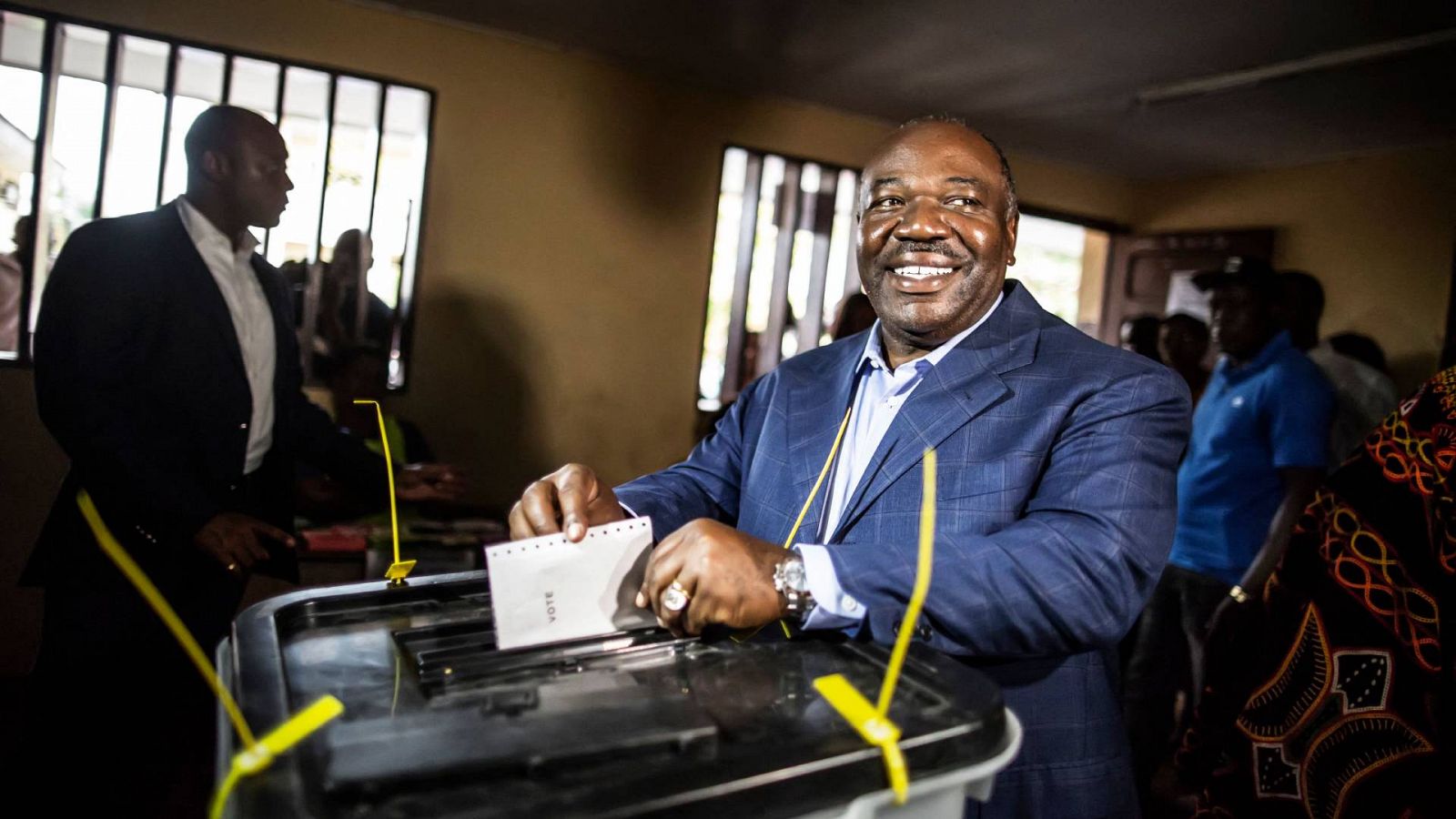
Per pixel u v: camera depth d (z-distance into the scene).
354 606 0.84
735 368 4.04
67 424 1.64
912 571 0.80
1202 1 2.64
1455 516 1.03
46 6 2.77
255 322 1.98
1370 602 1.09
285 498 2.04
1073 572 0.84
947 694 0.67
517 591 0.75
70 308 1.68
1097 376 0.98
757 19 3.01
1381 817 1.06
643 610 0.80
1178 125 3.83
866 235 1.11
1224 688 1.27
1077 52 3.11
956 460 1.00
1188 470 2.67
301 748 0.54
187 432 1.79
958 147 1.06
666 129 3.67
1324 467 2.33
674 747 0.57
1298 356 2.47
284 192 1.98
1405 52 2.83
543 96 3.45
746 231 3.97
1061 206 4.70
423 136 3.30
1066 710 0.98
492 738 0.56
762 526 1.15
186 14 2.93
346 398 2.99
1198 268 4.52
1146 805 2.42
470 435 3.43
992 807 0.94
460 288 3.38
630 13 3.04
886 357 1.18
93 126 2.90
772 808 0.54
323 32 3.11
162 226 1.80
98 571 1.71
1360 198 4.00
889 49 3.22
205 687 1.83
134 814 1.84
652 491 1.16
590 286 3.59
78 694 1.71
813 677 0.72
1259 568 2.29
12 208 2.94
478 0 3.05
